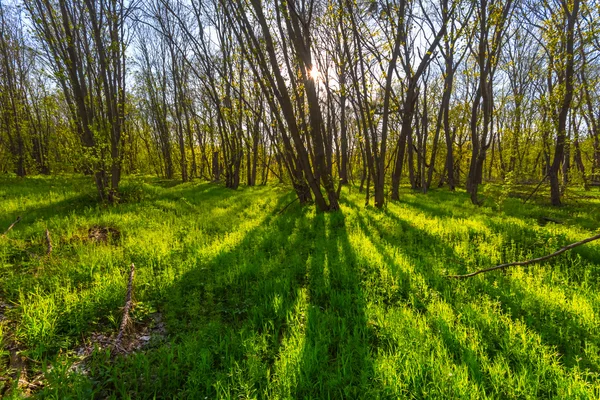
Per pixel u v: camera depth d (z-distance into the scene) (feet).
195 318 12.44
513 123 55.16
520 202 42.70
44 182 47.06
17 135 63.46
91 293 13.15
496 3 34.91
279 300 13.08
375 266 16.89
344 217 28.71
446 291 13.94
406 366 9.08
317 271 16.53
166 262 17.39
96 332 11.48
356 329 11.19
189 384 8.80
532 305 12.77
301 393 8.58
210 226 26.11
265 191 56.29
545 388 8.54
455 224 25.27
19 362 9.52
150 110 94.58
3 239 18.31
